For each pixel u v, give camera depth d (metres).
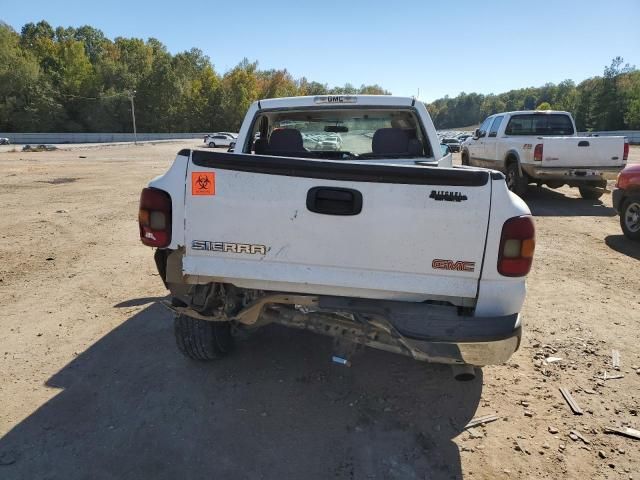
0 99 76.06
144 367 3.51
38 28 115.38
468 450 2.69
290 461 2.59
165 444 2.71
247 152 4.33
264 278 2.68
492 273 2.50
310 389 3.25
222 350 3.47
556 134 12.01
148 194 2.71
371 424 2.90
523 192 11.02
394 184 2.49
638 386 3.32
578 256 6.50
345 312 2.61
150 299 4.86
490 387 3.31
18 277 5.54
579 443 2.75
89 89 82.94
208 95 93.25
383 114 4.55
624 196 7.39
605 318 4.44
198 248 2.72
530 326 4.27
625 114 72.06
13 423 2.88
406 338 2.46
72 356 3.68
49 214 9.44
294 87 116.06
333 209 2.55
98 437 2.76
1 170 19.88
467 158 14.45
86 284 5.31
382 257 2.56
